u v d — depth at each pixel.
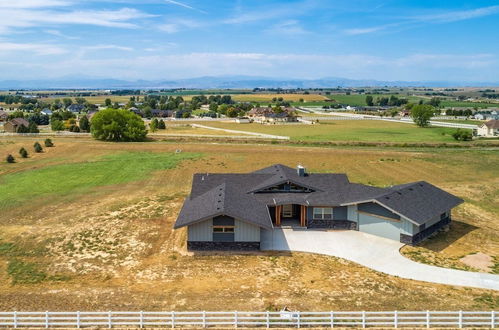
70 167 71.62
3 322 22.78
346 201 40.03
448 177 66.88
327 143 98.06
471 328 22.77
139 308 25.09
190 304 25.66
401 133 125.12
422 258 33.84
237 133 124.75
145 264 32.28
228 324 23.00
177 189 57.34
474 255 34.78
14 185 59.12
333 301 26.19
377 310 24.97
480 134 125.31
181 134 120.81
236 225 34.66
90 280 29.53
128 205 48.62
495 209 50.41
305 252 34.78
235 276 30.08
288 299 26.39
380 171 70.56
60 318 22.62
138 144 95.44
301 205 40.69
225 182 44.00
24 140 99.88
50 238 37.81
